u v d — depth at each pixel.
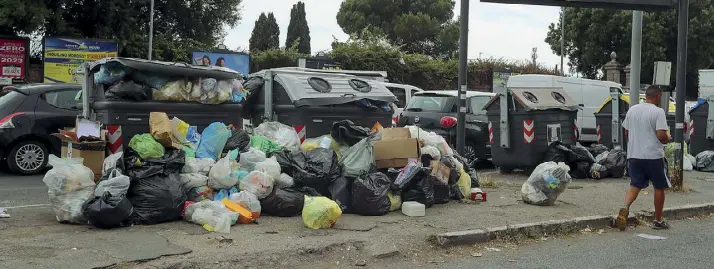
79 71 7.95
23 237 5.83
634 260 6.25
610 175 12.02
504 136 11.94
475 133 13.14
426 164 8.19
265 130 8.62
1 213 6.95
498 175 12.20
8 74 19.92
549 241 7.06
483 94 13.80
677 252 6.64
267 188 6.98
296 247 5.76
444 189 8.28
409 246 6.22
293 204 7.04
